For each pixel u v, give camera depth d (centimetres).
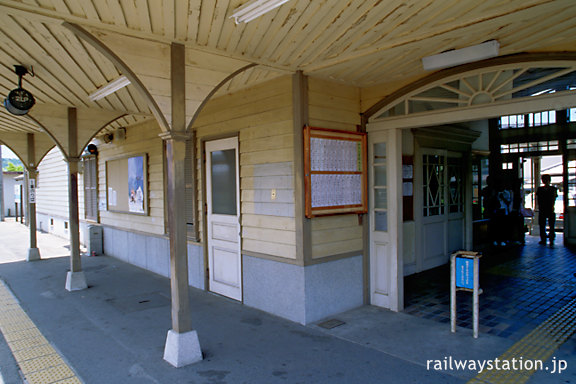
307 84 436
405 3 269
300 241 431
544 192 884
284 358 357
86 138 640
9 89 504
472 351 358
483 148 831
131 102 588
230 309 502
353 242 486
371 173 495
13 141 898
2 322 480
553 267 669
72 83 479
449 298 516
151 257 776
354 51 365
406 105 452
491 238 874
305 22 301
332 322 439
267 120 470
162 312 515
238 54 371
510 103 362
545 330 402
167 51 339
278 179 459
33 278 730
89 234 965
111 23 296
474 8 275
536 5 263
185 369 342
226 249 554
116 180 900
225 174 549
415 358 347
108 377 332
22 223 1984
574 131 820
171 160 348
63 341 416
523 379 306
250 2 263
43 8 269
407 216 631
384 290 486
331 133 450
